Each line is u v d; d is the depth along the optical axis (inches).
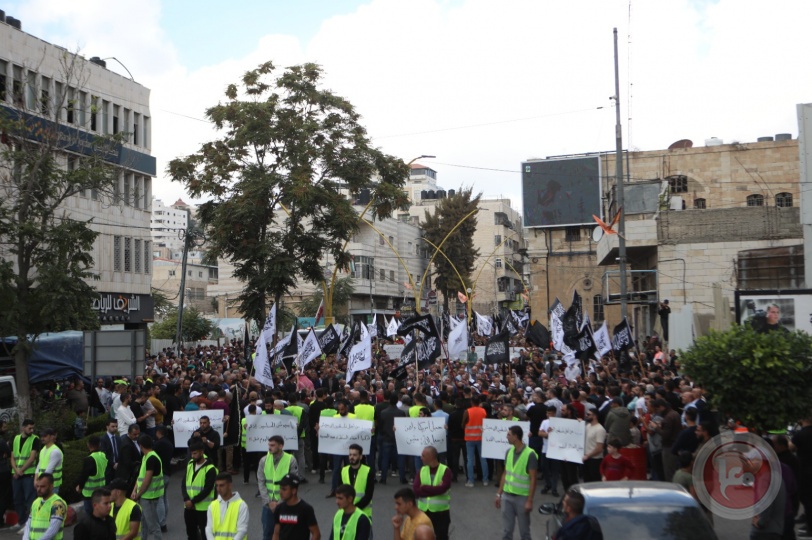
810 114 943.0
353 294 3331.7
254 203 1262.3
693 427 478.9
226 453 725.9
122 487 386.3
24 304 783.7
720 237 1443.2
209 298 4042.8
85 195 1581.0
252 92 1346.0
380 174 1416.1
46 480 382.9
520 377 1095.0
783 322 724.7
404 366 915.4
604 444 563.2
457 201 3476.9
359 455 403.2
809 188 940.6
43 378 930.1
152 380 924.0
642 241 1482.5
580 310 1112.8
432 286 4202.8
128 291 1744.6
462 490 641.6
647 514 312.5
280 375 989.2
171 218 7268.7
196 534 442.9
